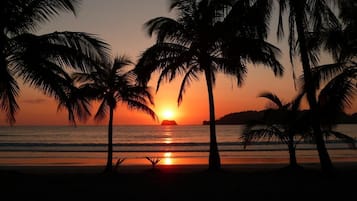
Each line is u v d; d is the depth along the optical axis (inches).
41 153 1924.2
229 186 571.2
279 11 585.0
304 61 590.9
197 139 3521.2
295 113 834.2
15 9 447.2
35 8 459.5
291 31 593.0
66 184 559.5
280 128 852.0
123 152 1982.0
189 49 782.5
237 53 693.9
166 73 772.6
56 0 452.4
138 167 1186.0
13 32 463.5
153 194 497.7
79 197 462.3
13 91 454.9
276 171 829.8
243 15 601.6
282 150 2011.6
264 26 597.3
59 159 1593.3
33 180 566.3
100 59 459.2
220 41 770.2
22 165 1323.8
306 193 502.6
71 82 474.0
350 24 577.9
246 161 1455.5
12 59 454.0
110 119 916.0
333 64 585.0
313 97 597.6
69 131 5610.2
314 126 620.4
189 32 783.1
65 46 446.6
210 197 481.1
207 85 813.2
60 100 454.6
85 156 1743.4
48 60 458.9
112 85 906.1
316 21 579.5
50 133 4830.2
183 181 629.3
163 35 772.0
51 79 446.0
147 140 3361.2
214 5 740.7
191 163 1391.5
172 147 2327.8
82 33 456.8
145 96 908.6
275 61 698.2
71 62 449.1
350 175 680.4
